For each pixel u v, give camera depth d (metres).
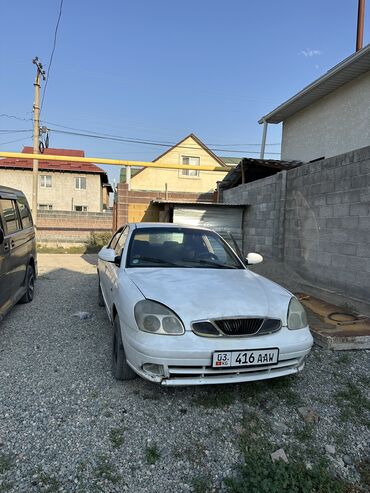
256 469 1.97
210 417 2.50
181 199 11.75
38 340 3.88
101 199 32.66
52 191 30.33
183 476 1.96
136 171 25.17
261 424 2.45
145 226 4.09
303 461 2.10
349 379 3.12
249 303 2.67
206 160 25.02
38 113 16.38
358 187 5.07
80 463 2.02
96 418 2.44
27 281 5.37
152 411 2.54
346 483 1.95
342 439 2.32
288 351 2.58
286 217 7.20
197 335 2.43
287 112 10.75
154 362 2.39
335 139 8.99
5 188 4.86
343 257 5.40
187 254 3.73
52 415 2.46
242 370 2.47
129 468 2.00
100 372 3.12
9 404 2.58
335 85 8.69
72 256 12.52
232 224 9.47
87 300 5.72
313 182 6.22
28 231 5.54
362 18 9.30
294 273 6.77
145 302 2.59
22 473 1.93
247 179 11.05
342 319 4.41
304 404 2.71
